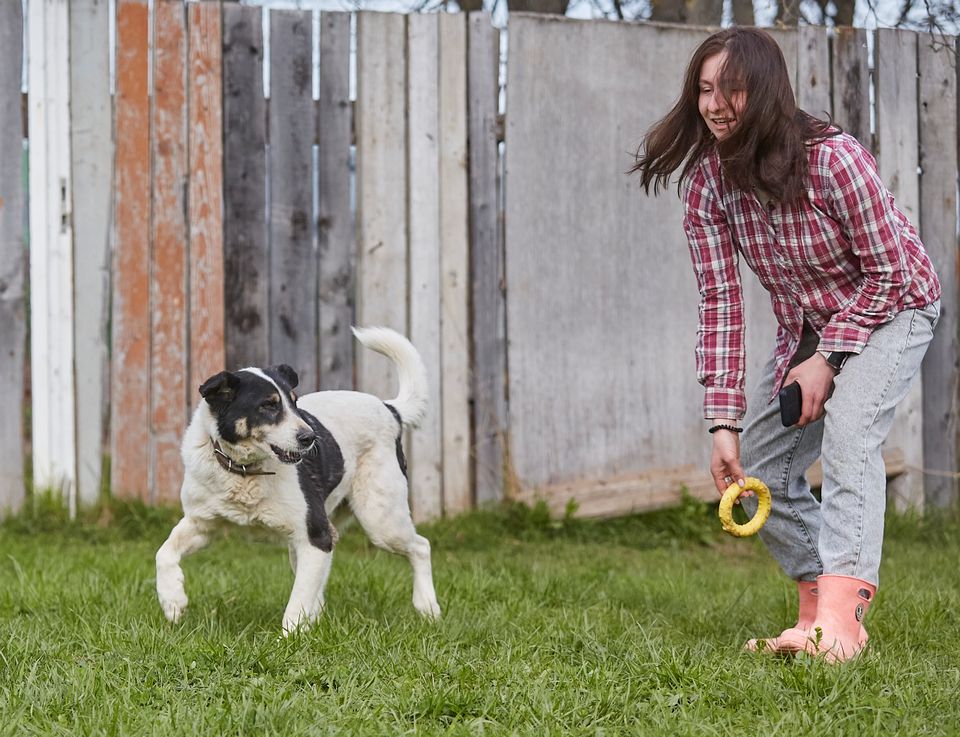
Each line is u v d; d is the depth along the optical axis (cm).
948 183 771
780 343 431
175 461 694
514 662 366
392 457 505
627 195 736
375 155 702
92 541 671
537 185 722
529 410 726
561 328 729
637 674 352
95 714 306
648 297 743
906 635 426
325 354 702
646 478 744
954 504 777
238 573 559
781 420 416
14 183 685
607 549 707
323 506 452
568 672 353
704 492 748
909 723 310
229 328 691
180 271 687
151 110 681
